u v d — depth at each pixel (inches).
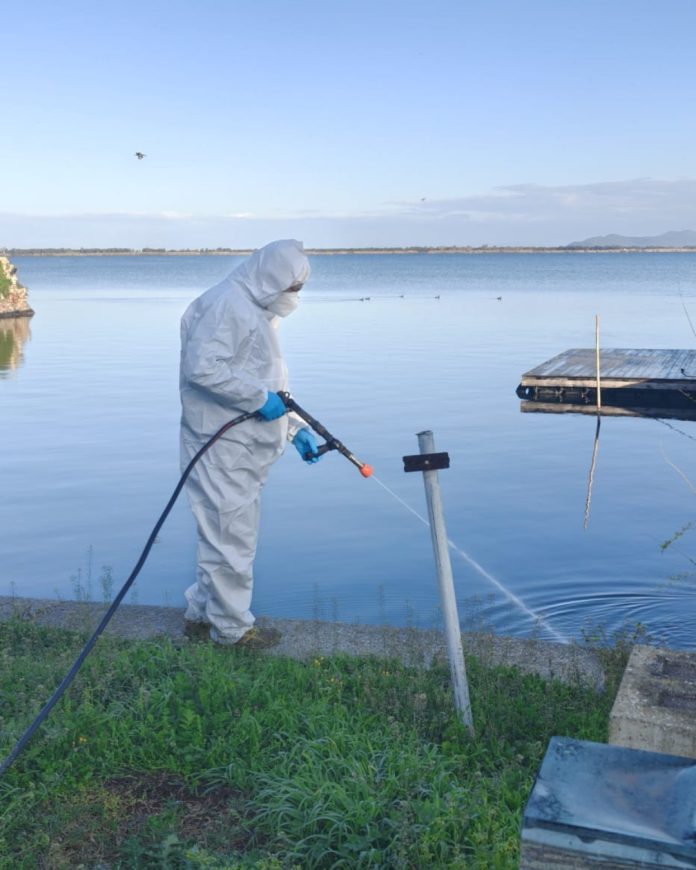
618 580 357.4
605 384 805.2
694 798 83.4
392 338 1421.0
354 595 348.2
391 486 516.7
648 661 175.5
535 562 382.3
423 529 434.3
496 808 145.3
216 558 221.5
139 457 599.2
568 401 832.3
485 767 167.8
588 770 88.6
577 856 81.7
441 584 184.1
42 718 164.7
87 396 855.7
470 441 641.6
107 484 532.1
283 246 215.5
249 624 229.5
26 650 225.9
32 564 396.8
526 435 666.8
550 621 313.4
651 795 84.7
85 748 166.4
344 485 520.1
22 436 672.4
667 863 78.7
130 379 973.8
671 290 3164.4
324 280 5068.9
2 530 445.7
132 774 164.9
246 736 169.3
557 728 181.8
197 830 148.6
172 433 676.7
